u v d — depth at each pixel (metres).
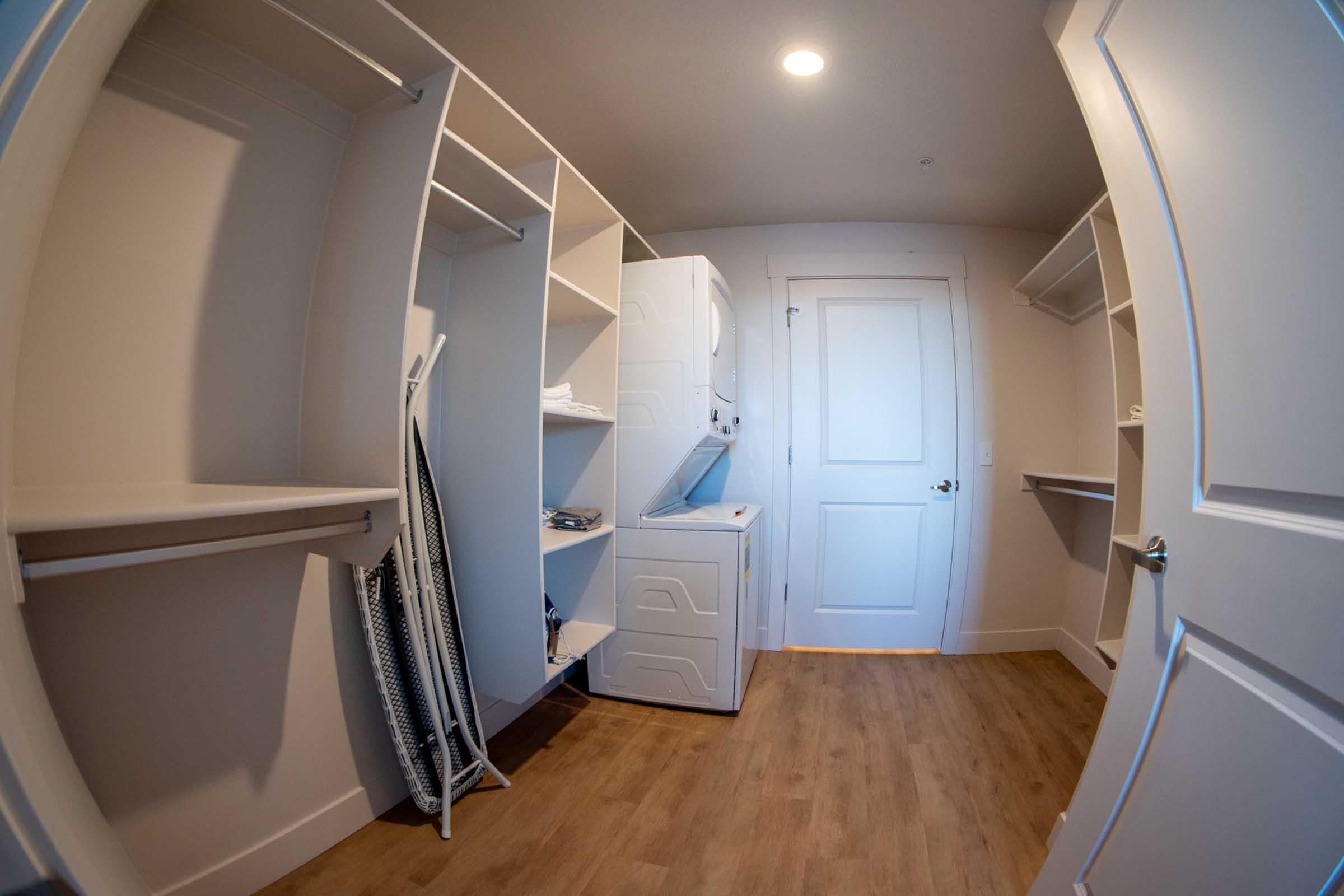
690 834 1.43
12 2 0.58
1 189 0.54
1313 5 0.63
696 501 2.97
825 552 2.90
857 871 1.31
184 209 1.04
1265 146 0.71
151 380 1.00
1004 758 1.81
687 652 2.14
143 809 1.01
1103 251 1.76
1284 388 0.70
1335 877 0.59
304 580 1.30
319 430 1.19
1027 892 1.22
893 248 2.87
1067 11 1.33
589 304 1.85
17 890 0.54
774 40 1.57
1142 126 0.96
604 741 1.91
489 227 1.64
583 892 1.24
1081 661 2.58
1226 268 0.80
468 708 1.60
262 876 1.19
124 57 0.97
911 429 2.86
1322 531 0.64
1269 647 0.71
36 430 0.86
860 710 2.17
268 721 1.22
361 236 1.18
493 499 1.59
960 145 2.10
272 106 1.17
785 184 2.44
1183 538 0.89
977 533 2.81
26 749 0.56
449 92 1.12
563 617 2.09
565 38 1.57
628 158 2.22
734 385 2.76
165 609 1.04
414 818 1.48
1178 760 0.85
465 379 1.64
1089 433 2.67
